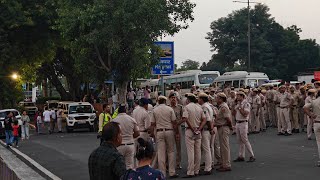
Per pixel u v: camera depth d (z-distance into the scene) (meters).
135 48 28.02
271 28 76.19
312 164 13.44
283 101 21.11
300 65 76.94
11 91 39.59
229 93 20.98
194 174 12.42
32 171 15.21
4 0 34.16
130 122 10.03
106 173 5.73
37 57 40.06
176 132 12.56
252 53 73.19
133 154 10.10
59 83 50.62
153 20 27.67
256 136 21.23
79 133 30.97
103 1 27.61
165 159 12.30
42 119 35.28
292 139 19.50
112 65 29.62
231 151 17.00
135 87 36.59
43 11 36.00
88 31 28.91
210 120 12.48
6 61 36.62
